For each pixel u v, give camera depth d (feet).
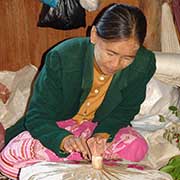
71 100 4.80
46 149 4.94
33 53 7.66
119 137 5.15
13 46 7.62
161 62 6.79
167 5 7.42
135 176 4.19
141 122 6.48
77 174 4.12
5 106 6.89
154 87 6.82
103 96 4.89
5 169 5.09
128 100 4.98
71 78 4.63
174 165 5.29
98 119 5.12
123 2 7.42
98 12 7.37
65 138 4.52
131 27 4.04
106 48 4.14
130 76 4.77
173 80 6.90
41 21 7.35
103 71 4.44
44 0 7.13
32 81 7.15
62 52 4.64
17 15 7.46
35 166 4.37
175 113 6.56
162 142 6.00
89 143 4.35
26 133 5.22
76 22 7.29
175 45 7.43
